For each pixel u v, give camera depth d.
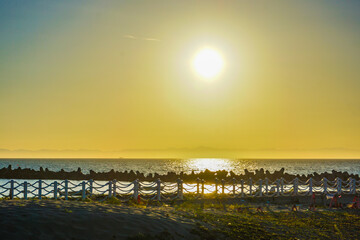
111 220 15.73
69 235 13.84
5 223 13.92
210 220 19.53
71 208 16.95
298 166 187.88
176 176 62.44
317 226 20.72
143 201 27.09
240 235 17.22
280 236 17.88
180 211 21.61
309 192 33.75
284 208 27.48
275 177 63.34
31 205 17.00
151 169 145.00
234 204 28.84
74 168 144.12
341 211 25.80
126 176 63.50
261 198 31.41
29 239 13.05
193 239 15.74
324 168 160.00
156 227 15.88
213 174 63.91
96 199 27.27
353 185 35.44
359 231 19.92
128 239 14.27
